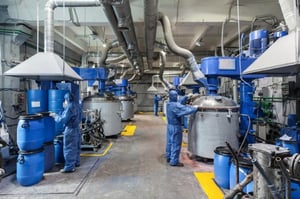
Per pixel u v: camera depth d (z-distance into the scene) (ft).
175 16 15.89
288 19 6.59
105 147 17.74
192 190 9.79
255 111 15.05
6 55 16.28
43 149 11.02
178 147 13.12
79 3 12.48
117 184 10.46
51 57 11.64
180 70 43.62
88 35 25.27
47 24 12.49
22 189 9.85
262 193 5.57
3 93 16.22
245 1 15.72
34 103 12.29
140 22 15.79
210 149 13.19
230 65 12.91
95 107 20.22
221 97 13.75
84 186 10.24
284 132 14.61
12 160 14.19
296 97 15.99
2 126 14.37
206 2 15.83
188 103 15.35
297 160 4.89
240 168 8.30
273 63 5.91
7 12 15.67
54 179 11.00
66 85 14.48
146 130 26.35
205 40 27.25
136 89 55.98
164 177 11.32
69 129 11.93
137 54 24.11
